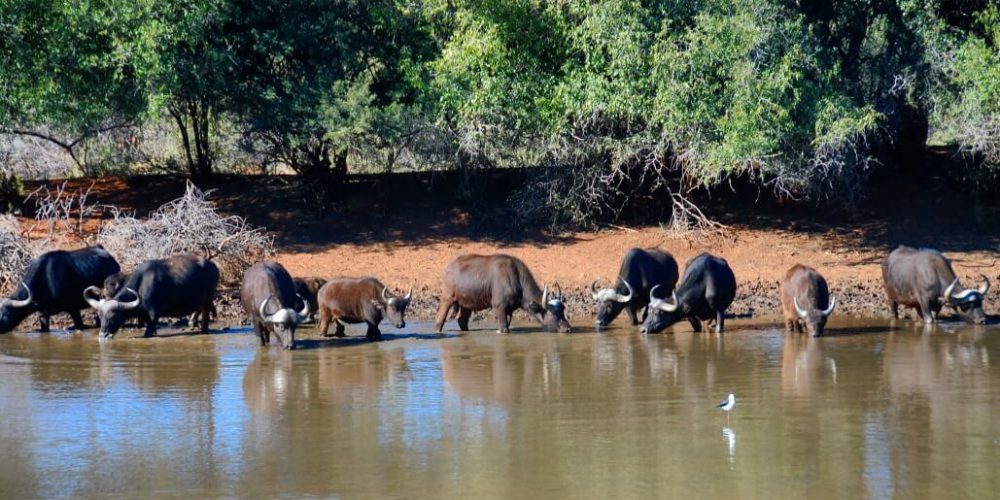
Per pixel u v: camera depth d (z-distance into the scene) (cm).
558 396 2903
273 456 2370
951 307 4238
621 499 2080
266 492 2136
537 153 5784
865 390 2953
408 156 6341
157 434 2555
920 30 5331
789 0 5419
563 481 2188
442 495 2109
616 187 5759
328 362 3403
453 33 5528
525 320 4381
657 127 5369
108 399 2903
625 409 2758
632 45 4994
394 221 5738
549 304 3966
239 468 2288
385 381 3111
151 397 2927
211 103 5600
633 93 5078
